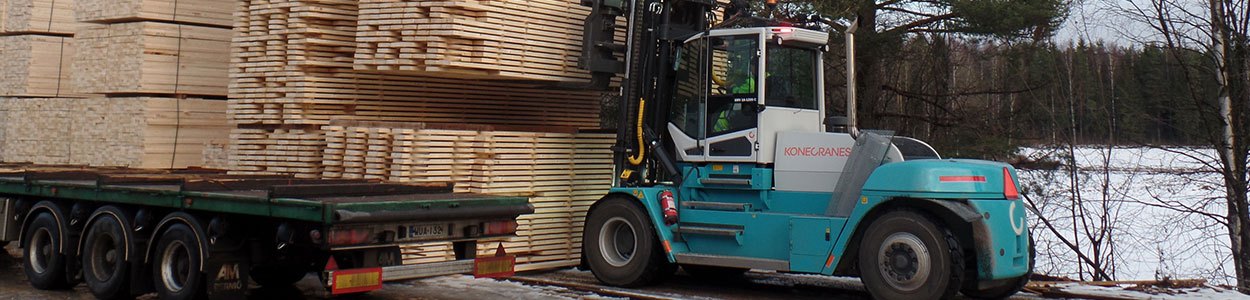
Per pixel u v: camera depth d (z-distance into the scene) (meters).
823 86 10.12
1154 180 16.23
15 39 14.55
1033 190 16.66
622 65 11.08
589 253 10.54
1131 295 10.16
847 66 9.62
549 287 10.22
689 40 10.19
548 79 10.86
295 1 11.37
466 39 10.29
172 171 11.73
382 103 11.80
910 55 18.19
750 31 9.66
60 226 9.89
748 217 9.71
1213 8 15.58
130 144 12.90
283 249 8.45
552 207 11.27
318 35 11.38
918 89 18.42
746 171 9.82
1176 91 16.27
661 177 10.63
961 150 17.11
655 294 9.80
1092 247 16.77
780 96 9.85
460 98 12.38
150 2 12.87
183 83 13.01
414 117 12.02
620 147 10.64
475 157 10.80
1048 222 16.19
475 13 10.33
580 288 10.15
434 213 8.24
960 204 8.59
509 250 10.77
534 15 10.73
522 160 11.01
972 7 15.60
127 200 9.19
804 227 9.29
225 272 8.53
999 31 15.92
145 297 9.84
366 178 10.56
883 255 8.86
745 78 9.76
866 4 16.61
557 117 13.27
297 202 7.85
